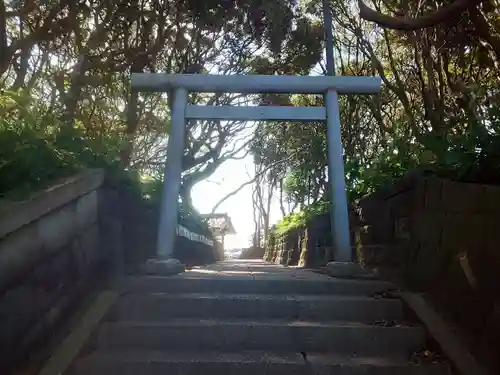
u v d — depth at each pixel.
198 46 10.16
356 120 12.25
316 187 16.33
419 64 7.72
